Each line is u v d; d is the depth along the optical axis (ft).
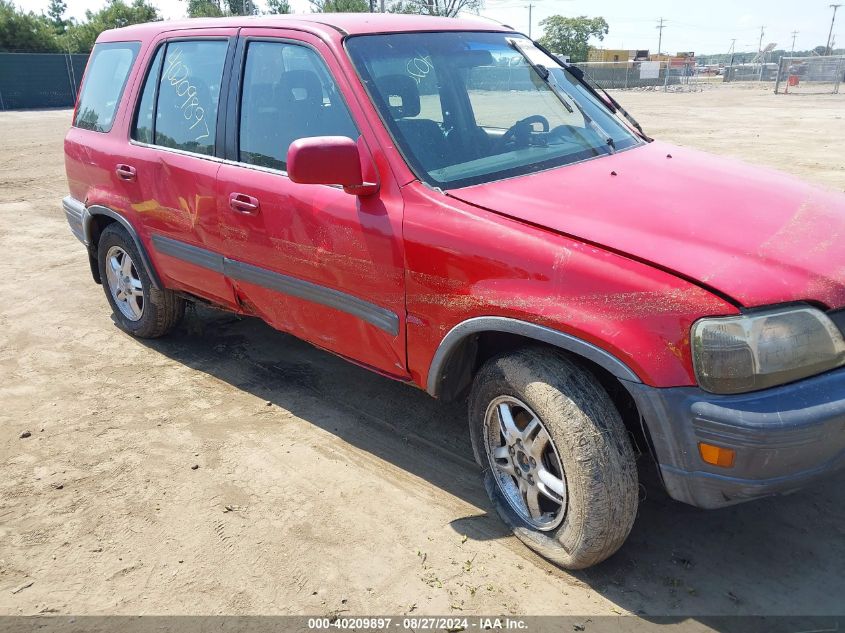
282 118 11.39
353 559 9.31
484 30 12.81
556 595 8.52
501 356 8.92
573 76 13.33
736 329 7.09
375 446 12.00
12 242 26.37
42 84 110.52
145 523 10.23
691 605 8.27
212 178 12.39
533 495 9.14
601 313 7.68
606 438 7.95
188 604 8.69
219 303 13.84
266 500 10.63
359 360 11.09
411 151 9.89
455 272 8.92
